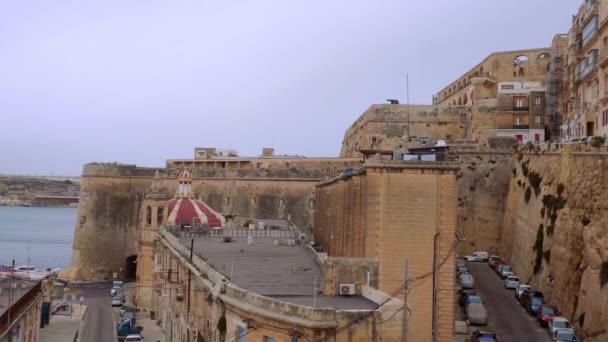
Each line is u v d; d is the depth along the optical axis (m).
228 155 135.00
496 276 70.31
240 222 82.38
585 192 52.47
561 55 90.75
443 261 32.50
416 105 97.00
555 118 90.69
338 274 25.64
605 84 63.38
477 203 84.62
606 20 66.69
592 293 46.56
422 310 33.09
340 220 44.62
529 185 69.69
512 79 106.00
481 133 92.81
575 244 51.75
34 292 46.62
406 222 33.84
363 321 20.39
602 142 52.78
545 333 47.41
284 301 22.31
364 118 101.00
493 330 48.00
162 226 65.50
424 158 36.03
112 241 109.62
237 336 23.88
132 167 111.50
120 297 81.19
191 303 36.09
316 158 104.12
